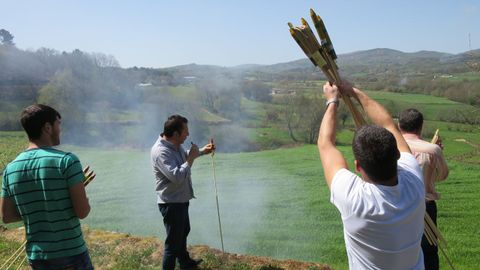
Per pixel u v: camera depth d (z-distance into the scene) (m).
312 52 2.50
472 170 21.44
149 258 5.93
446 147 29.95
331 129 2.37
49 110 3.12
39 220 3.00
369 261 2.02
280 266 5.55
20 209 3.03
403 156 2.28
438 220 12.16
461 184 17.83
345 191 2.05
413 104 40.47
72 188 3.01
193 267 5.48
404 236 1.97
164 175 4.74
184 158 5.00
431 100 42.06
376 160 1.94
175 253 4.87
